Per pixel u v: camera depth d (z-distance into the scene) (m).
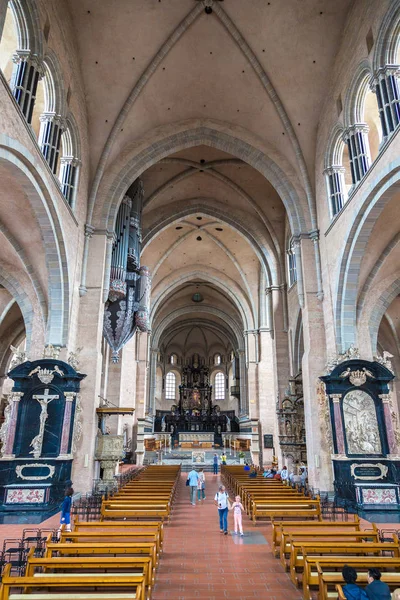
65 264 16.31
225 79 19.50
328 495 15.95
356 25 15.85
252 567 8.02
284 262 27.38
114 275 20.11
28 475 13.21
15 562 7.16
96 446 17.48
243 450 39.25
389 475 14.09
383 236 16.39
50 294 16.42
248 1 16.45
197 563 8.27
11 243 16.48
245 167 25.52
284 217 27.41
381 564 6.18
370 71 14.56
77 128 17.92
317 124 19.92
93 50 17.80
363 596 4.86
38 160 13.10
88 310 18.23
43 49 13.38
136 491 13.93
